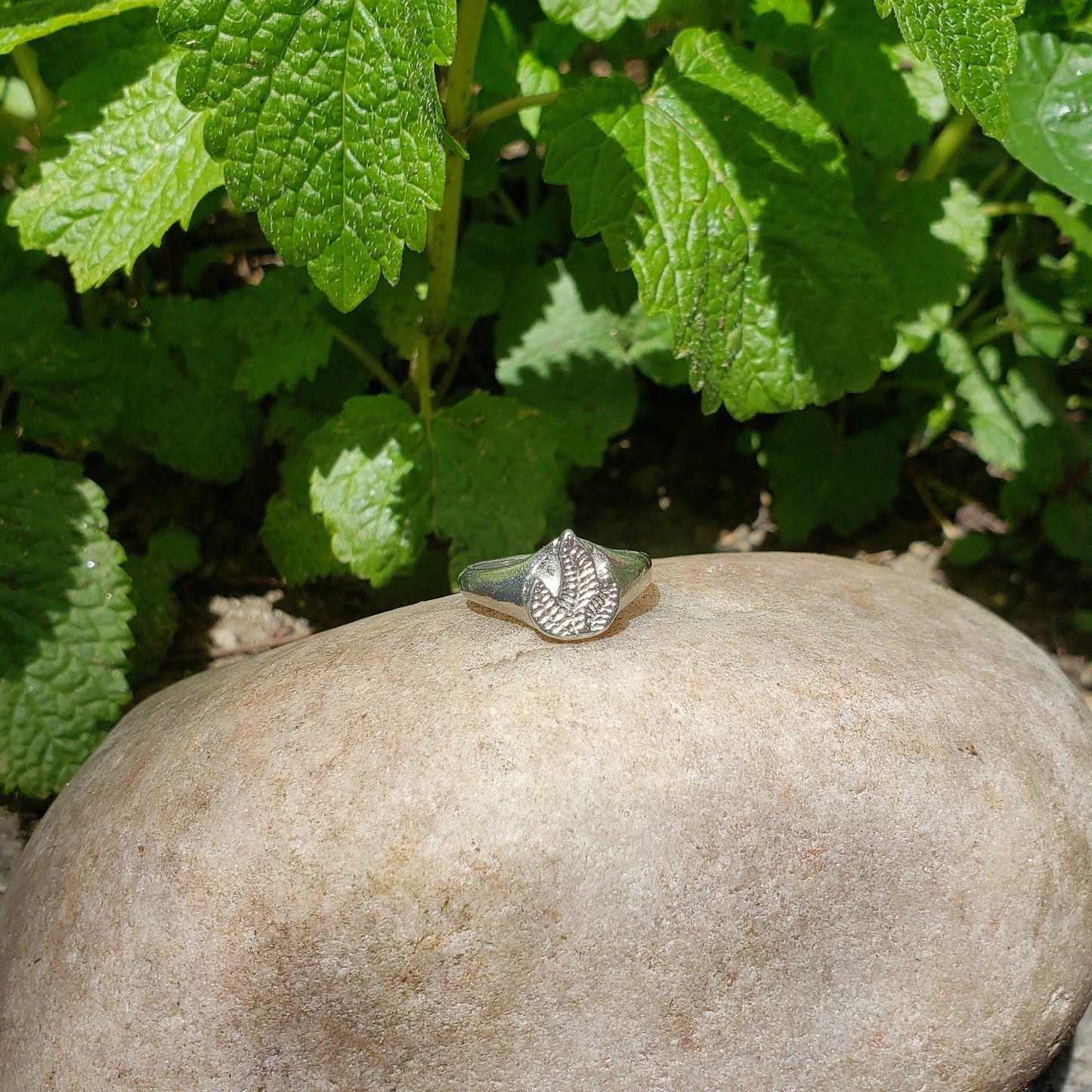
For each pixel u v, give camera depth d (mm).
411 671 156
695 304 183
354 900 141
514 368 227
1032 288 249
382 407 201
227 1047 140
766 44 212
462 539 195
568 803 142
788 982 144
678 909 141
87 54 204
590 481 252
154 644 208
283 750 151
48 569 184
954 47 156
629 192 181
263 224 151
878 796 147
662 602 168
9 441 207
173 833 148
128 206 181
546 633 156
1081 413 250
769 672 153
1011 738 154
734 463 256
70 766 179
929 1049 145
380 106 149
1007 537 245
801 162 186
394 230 152
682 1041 142
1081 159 194
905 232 222
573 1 189
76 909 149
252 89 147
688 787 144
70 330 209
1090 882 152
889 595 175
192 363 218
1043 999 148
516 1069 141
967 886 146
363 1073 141
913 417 248
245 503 238
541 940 140
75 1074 141
